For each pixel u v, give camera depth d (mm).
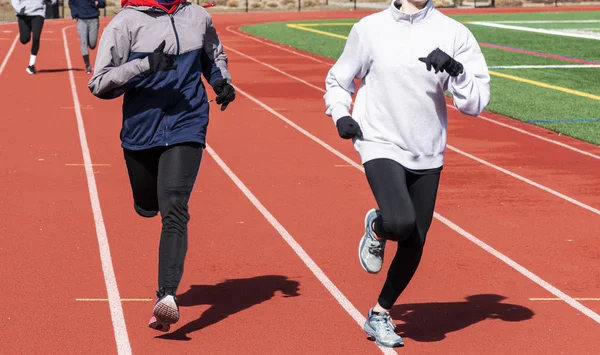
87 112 15359
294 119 15008
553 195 10055
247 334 5895
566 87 19812
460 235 8383
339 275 7156
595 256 7789
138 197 6152
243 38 33344
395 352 5641
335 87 5637
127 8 5883
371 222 5574
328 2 59281
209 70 6148
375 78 5508
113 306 6367
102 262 7359
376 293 6750
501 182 10656
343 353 5609
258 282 6961
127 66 5613
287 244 7984
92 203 9289
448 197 9883
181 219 5738
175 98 5785
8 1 49938
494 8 55344
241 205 9336
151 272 7121
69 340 5738
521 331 6035
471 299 6680
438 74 5426
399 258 5656
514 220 8961
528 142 13320
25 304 6379
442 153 5598
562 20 43906
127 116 5832
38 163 11219
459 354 5621
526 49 28969
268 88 19172
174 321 5590
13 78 20031
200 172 10859
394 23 5457
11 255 7516
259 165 11328
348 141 13055
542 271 7359
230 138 13172
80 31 20844
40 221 8586
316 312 6328
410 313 6371
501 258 7695
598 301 6664
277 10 56312
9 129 13648
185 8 5941
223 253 7688
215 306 6418
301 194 9875
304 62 24891
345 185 10336
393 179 5398
